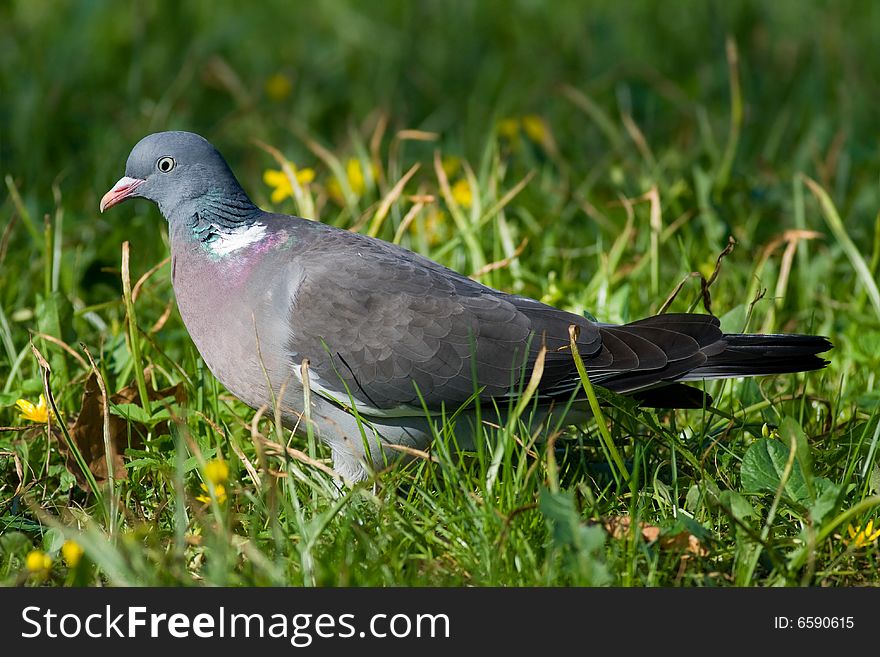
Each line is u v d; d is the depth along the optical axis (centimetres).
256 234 868
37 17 1892
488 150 1269
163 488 823
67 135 1510
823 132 1511
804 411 924
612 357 845
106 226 1213
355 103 1700
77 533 698
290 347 843
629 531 720
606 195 1332
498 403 852
